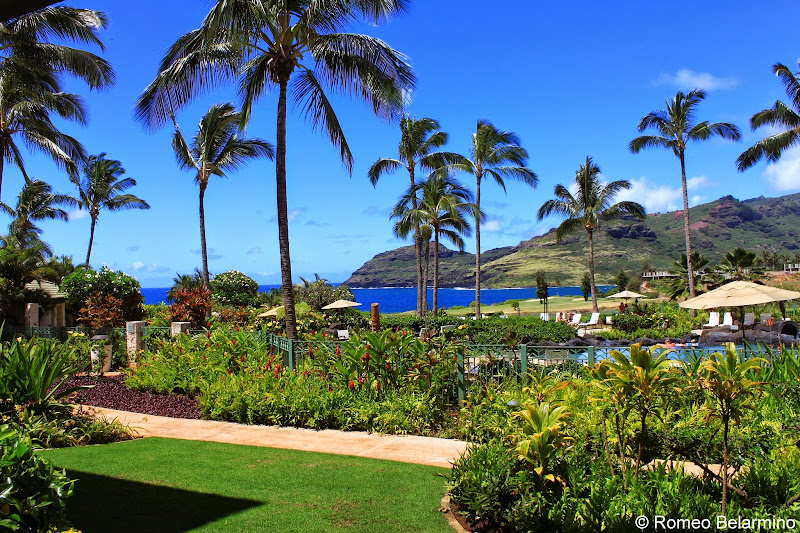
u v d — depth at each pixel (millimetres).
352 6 11969
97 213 40750
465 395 8156
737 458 4602
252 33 11914
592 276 35562
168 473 5375
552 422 3969
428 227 30234
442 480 5121
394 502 4516
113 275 22172
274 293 35781
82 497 4629
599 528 3279
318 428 7656
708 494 3693
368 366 8289
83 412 7414
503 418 6531
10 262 20156
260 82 13070
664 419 5012
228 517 4172
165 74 11945
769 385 5797
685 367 5902
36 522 3039
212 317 18375
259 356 10133
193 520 4105
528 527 3613
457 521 4098
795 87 24672
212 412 8391
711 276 37500
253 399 8156
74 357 11914
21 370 6770
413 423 7371
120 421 7633
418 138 29703
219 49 12258
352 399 7949
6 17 3107
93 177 40156
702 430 4898
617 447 4777
